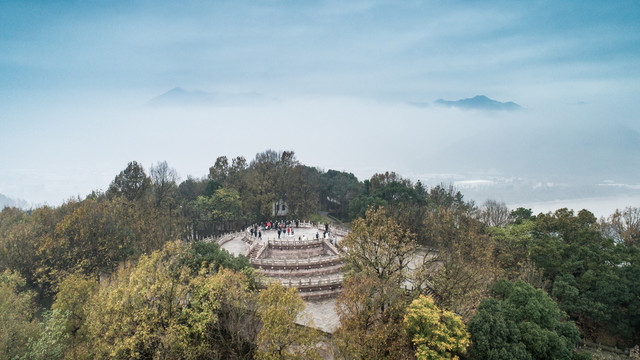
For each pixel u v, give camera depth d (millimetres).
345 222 139375
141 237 74375
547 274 60062
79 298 44656
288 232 87875
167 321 37125
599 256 56000
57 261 62719
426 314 34562
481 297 45094
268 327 34406
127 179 105250
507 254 65312
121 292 37188
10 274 55656
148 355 37188
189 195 134500
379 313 44219
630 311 49656
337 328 38938
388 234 51562
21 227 68562
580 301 51562
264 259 67438
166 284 37438
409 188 111438
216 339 40125
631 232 70125
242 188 122500
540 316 40875
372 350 34375
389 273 50125
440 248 66750
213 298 38625
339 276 60969
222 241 84250
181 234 85562
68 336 40125
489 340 36750
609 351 50625
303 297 56000
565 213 70812
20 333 37438
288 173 128250
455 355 36156
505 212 93062
